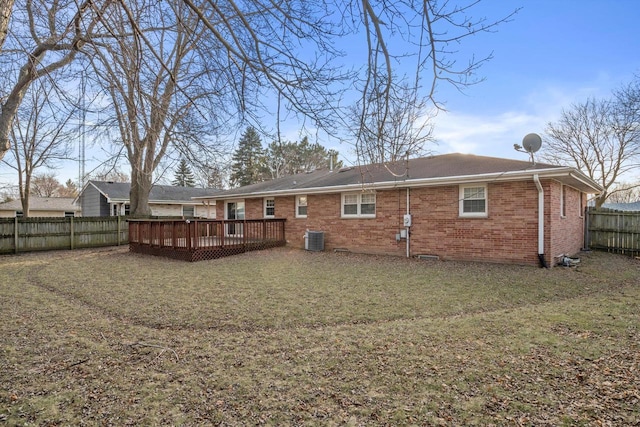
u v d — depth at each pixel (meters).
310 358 3.85
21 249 14.57
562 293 6.89
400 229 11.97
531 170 9.29
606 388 3.12
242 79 3.88
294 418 2.74
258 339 4.45
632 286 7.58
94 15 3.60
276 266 10.30
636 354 3.84
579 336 4.43
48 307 6.01
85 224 16.34
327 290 7.14
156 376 3.46
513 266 9.73
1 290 7.43
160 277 8.72
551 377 3.34
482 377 3.35
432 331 4.64
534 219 9.63
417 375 3.41
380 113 3.50
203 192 28.75
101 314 5.58
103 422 2.71
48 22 3.81
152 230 13.37
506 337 4.40
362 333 4.61
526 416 2.72
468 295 6.68
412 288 7.29
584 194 13.70
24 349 4.14
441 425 2.63
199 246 11.92
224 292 7.01
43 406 2.93
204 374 3.50
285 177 19.16
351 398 3.02
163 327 4.96
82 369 3.62
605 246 13.05
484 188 10.42
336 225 13.59
